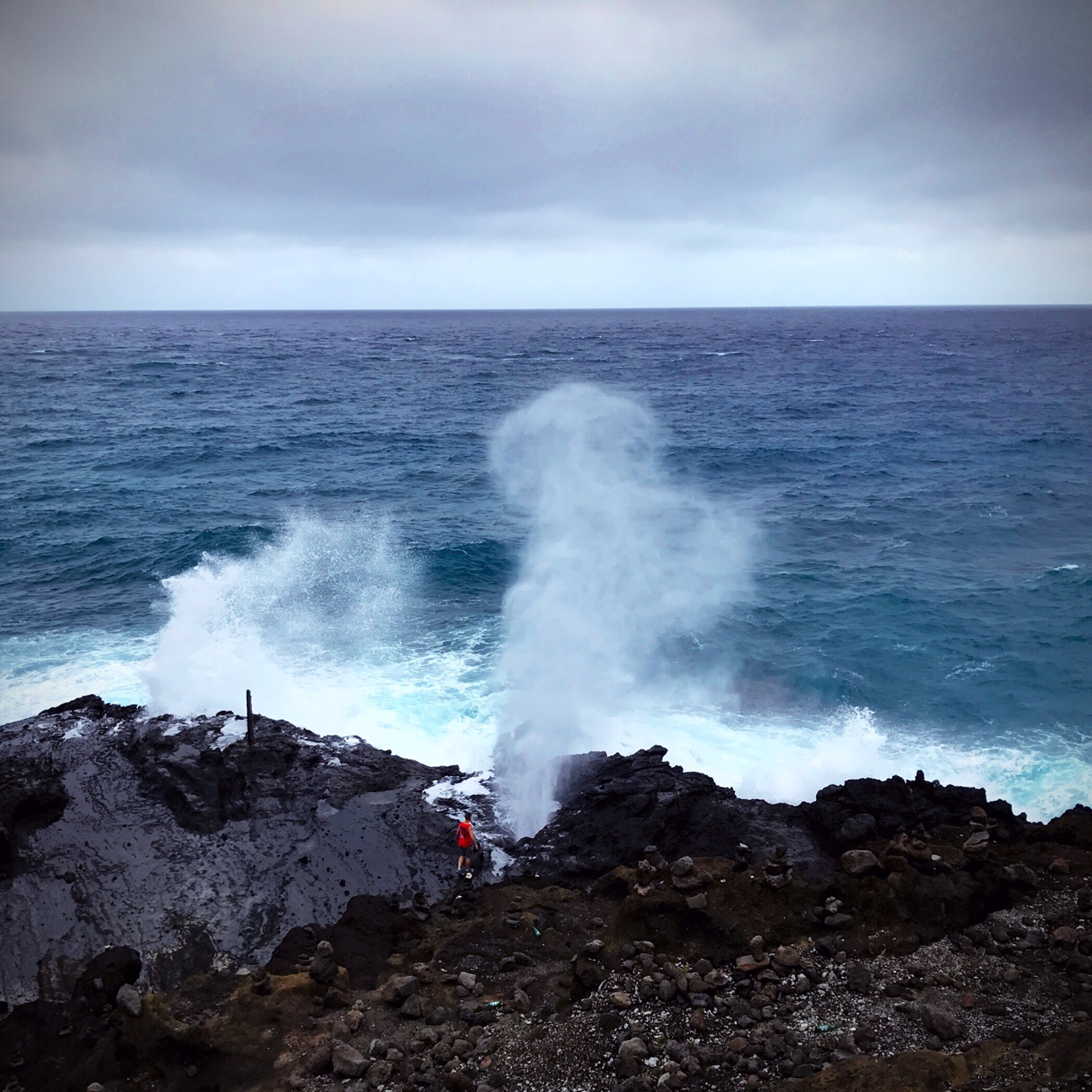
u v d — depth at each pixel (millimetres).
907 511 45781
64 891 14383
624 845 15734
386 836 16438
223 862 15297
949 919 12789
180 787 16797
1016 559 37812
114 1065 11172
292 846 15898
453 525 43250
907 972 11891
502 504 47812
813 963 12141
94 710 21422
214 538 40031
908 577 35188
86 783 17281
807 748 21844
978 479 52688
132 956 13102
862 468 56906
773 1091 9906
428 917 14242
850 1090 9539
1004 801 16922
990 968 11883
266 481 53969
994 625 30078
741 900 13328
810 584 34594
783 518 44406
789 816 16375
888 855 13781
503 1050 11000
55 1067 11422
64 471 55500
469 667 26266
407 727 22375
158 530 41750
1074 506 45969
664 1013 11422
